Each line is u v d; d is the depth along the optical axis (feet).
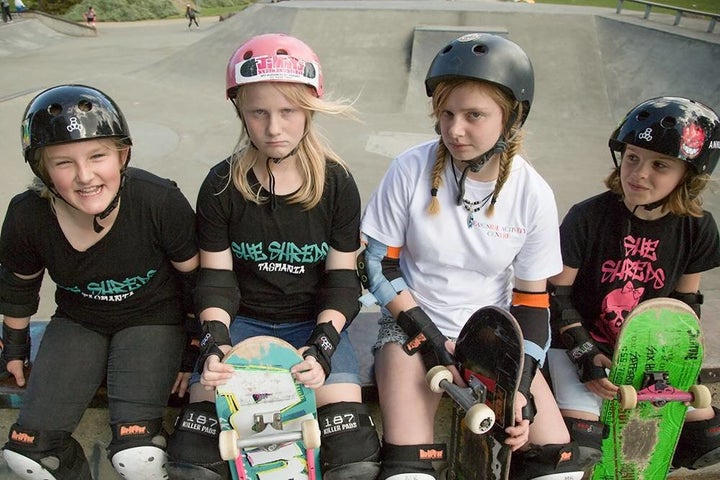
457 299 7.41
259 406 6.27
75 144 5.89
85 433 8.05
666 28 37.24
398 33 40.47
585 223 7.55
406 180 7.12
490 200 6.94
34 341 8.35
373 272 7.29
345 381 6.89
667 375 7.11
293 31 41.73
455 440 7.33
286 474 6.46
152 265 6.95
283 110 6.38
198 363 6.58
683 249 7.48
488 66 6.18
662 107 6.93
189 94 37.76
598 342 7.86
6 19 79.05
